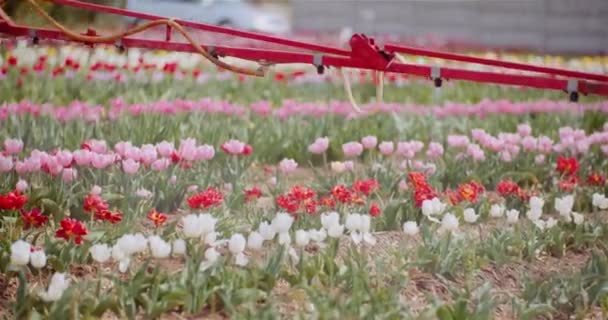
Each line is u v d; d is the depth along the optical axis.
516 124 11.85
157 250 5.31
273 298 5.54
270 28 24.70
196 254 5.65
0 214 6.55
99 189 6.70
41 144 8.68
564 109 12.52
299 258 5.80
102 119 10.28
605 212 8.07
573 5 27.05
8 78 12.52
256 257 6.13
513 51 25.06
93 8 6.86
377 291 5.39
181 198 7.34
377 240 6.68
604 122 12.20
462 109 12.04
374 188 6.91
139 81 13.45
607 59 22.14
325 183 8.05
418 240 6.76
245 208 7.12
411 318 5.14
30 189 7.08
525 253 6.72
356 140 10.26
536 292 5.86
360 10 31.08
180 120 10.05
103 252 5.27
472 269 6.07
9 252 5.70
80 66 13.67
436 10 29.77
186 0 22.95
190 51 6.45
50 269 5.87
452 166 8.68
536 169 8.91
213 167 8.35
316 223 6.53
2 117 9.21
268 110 11.11
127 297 5.24
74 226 5.61
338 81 15.74
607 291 5.88
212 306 5.36
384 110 11.90
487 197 7.73
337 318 4.96
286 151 9.95
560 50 26.19
